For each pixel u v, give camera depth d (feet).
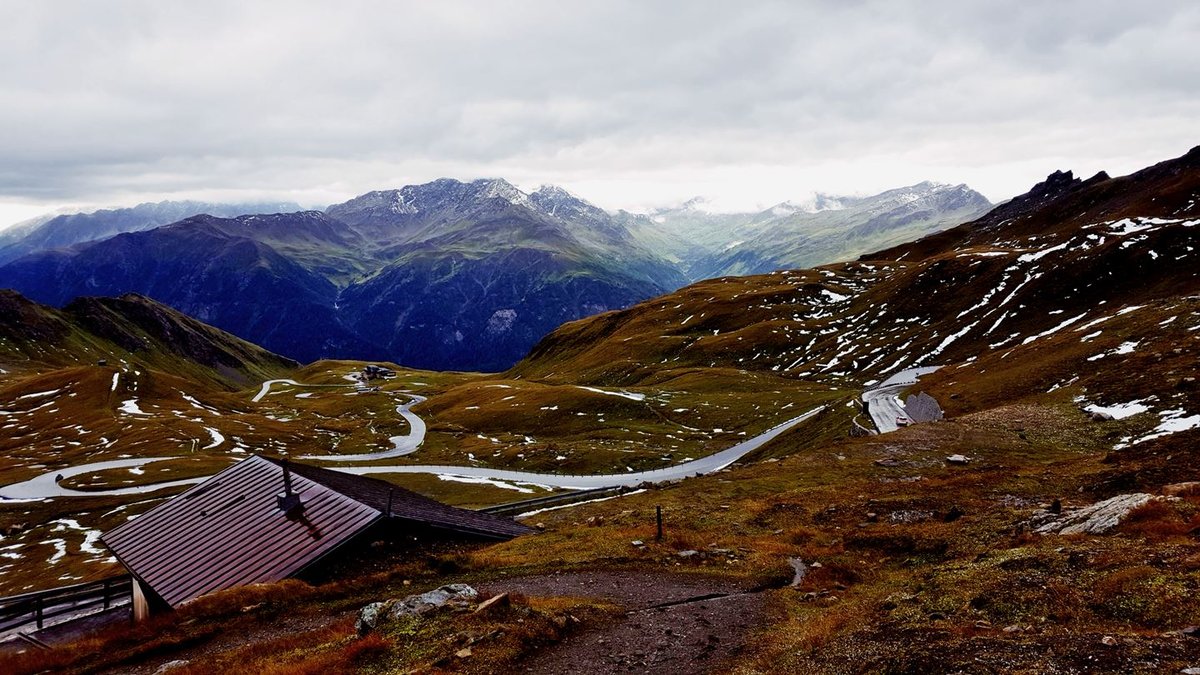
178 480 437.99
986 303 625.41
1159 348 267.18
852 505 143.84
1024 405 254.47
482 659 64.49
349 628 80.38
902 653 52.06
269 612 95.20
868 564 100.27
